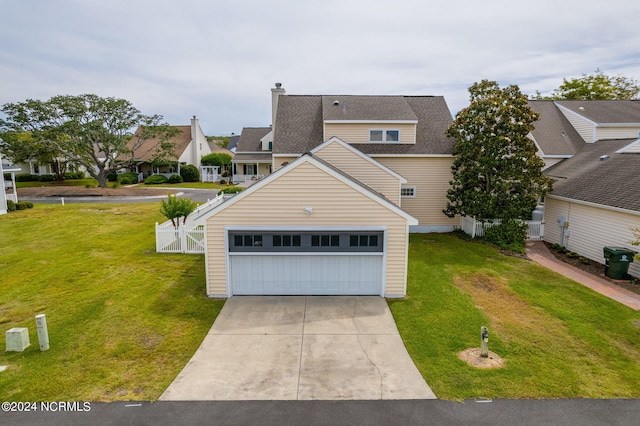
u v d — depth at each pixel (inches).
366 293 479.2
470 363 332.5
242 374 318.3
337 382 307.4
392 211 459.5
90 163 1496.1
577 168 789.9
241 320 413.4
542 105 1034.1
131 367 326.0
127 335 378.6
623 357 344.2
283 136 833.5
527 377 311.7
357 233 465.7
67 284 503.2
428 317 419.5
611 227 589.0
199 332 387.5
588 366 329.1
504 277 543.2
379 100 884.6
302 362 336.2
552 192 720.3
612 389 298.2
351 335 382.6
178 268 566.3
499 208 721.0
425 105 932.6
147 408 275.3
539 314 427.5
